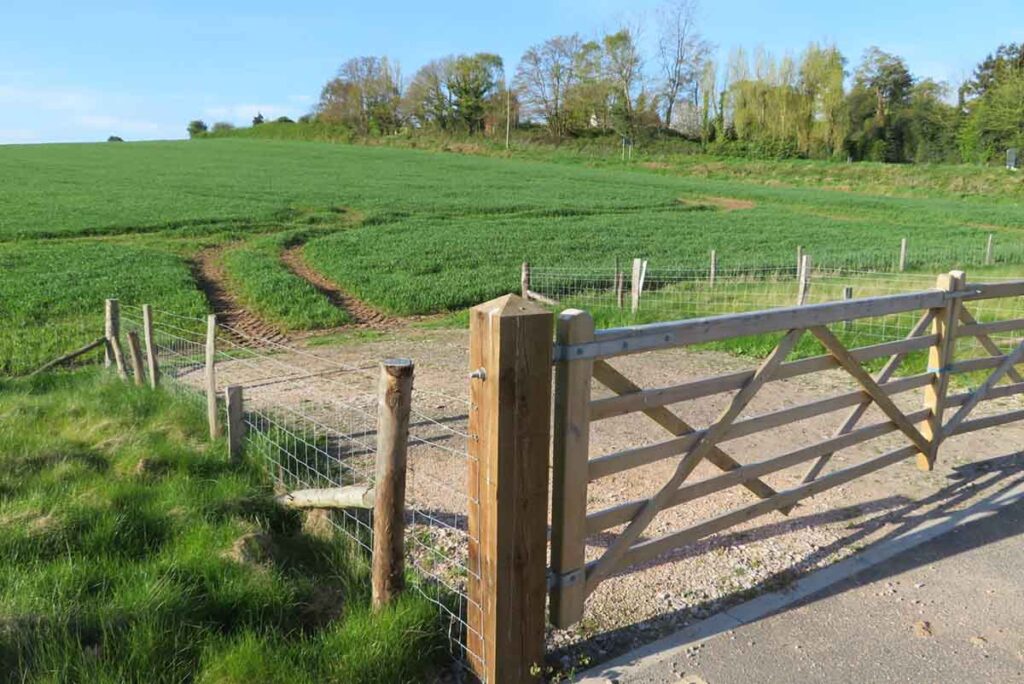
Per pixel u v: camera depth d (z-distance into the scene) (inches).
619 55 3668.8
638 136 3617.1
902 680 139.9
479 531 134.0
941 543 195.0
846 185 2437.3
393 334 582.6
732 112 3427.7
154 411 302.0
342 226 1280.8
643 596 170.1
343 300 741.9
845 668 143.4
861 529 204.2
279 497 207.0
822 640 152.5
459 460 261.3
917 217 1652.3
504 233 1205.7
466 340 542.9
